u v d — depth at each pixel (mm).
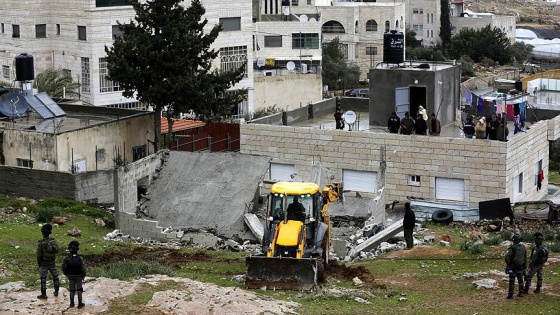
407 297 50656
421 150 79312
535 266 50000
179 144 94438
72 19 137750
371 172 80875
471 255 60062
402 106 85250
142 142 87125
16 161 79750
